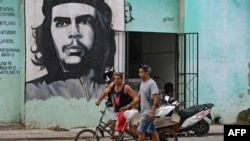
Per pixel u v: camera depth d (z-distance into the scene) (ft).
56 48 48.98
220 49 56.08
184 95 54.39
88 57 50.14
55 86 48.98
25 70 47.85
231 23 56.59
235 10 56.80
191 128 47.44
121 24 51.62
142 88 33.27
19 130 47.67
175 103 46.47
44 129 48.49
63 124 49.24
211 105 48.85
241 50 57.16
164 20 54.44
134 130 35.53
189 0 54.49
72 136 45.01
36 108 48.34
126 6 52.26
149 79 33.37
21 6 49.32
